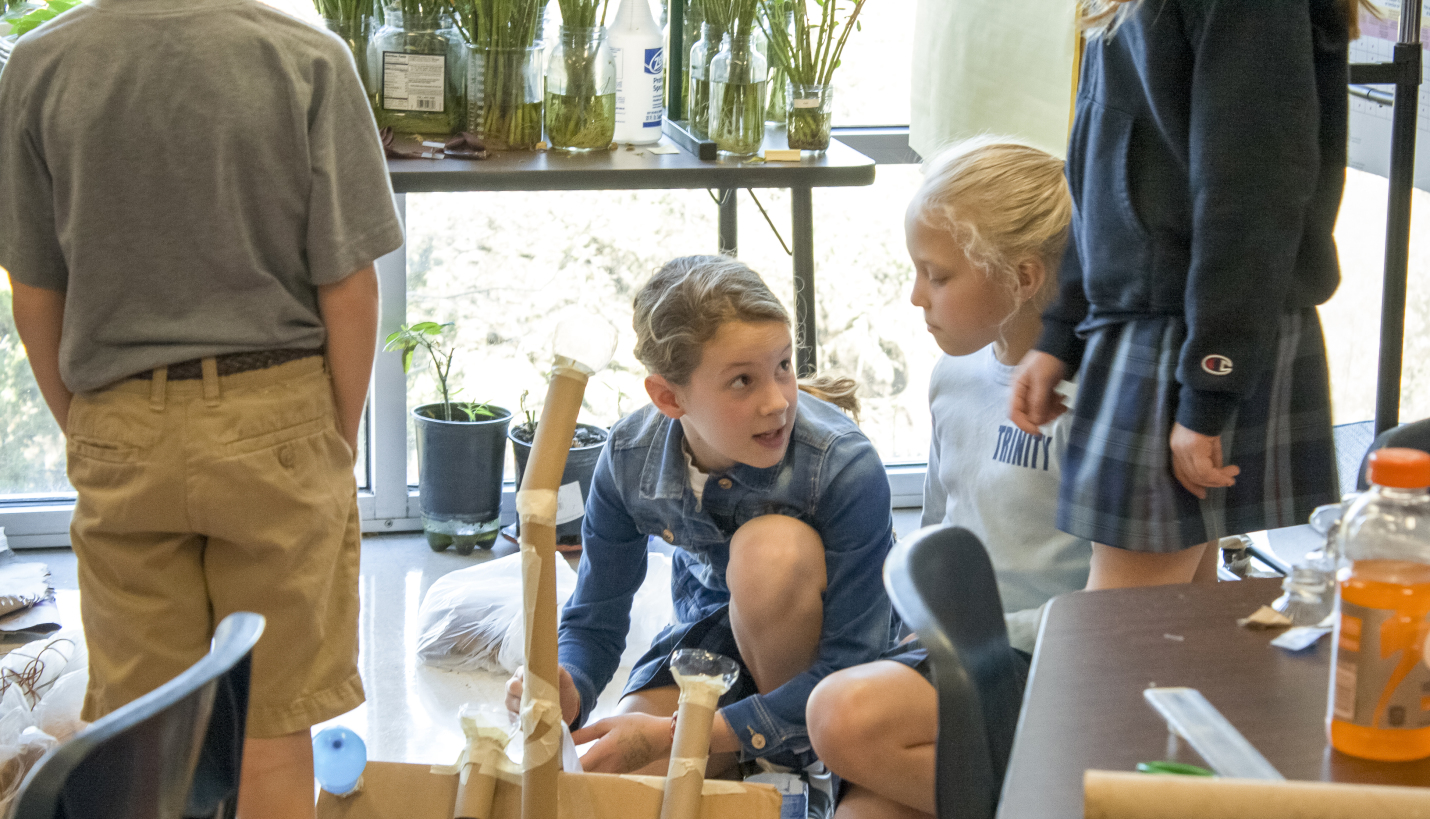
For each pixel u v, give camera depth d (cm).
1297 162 140
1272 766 80
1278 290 141
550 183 212
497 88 225
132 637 158
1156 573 156
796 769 175
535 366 293
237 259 150
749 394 158
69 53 146
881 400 305
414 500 292
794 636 169
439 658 232
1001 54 232
